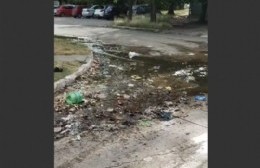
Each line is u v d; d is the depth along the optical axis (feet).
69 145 21.06
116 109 28.02
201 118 25.98
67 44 62.08
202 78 39.83
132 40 71.61
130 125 24.43
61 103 28.96
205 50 59.47
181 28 93.30
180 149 20.56
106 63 47.65
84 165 18.67
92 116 26.27
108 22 113.19
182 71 43.32
